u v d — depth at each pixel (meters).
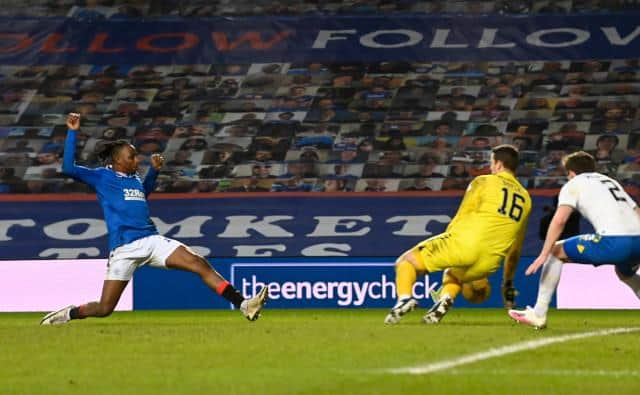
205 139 68.50
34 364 23.20
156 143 68.31
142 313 45.94
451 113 70.25
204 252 54.16
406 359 23.42
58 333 30.28
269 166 66.00
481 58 74.25
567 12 76.56
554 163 65.50
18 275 48.72
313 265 46.88
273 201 56.81
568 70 73.25
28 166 66.00
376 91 72.25
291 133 68.88
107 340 28.02
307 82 73.25
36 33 76.56
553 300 47.59
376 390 18.88
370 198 56.72
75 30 76.81
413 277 32.44
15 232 55.19
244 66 74.62
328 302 46.81
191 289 47.44
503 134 68.31
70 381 20.42
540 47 74.69
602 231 29.66
